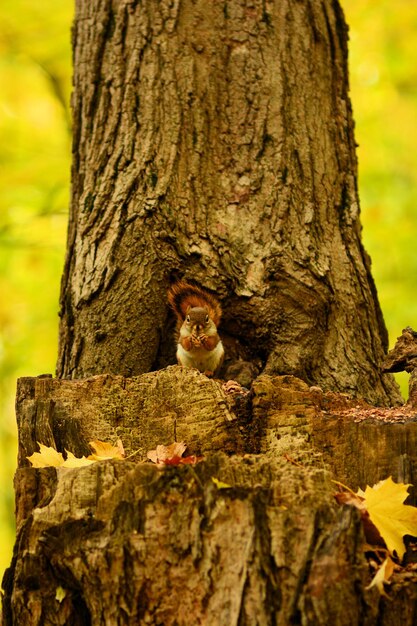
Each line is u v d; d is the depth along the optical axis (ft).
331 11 34.27
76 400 23.98
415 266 54.90
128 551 19.06
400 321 53.36
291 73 32.12
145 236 28.81
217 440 23.11
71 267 30.32
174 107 31.12
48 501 20.74
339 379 28.02
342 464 22.49
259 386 23.45
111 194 29.96
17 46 56.95
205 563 18.81
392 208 56.18
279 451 22.68
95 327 28.32
